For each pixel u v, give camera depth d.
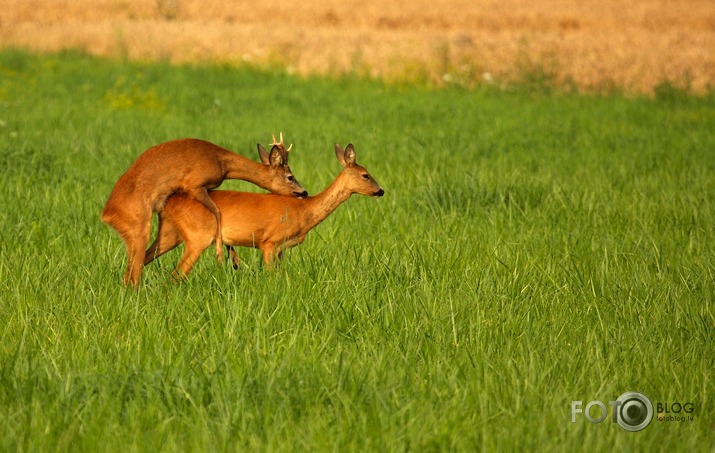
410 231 28.86
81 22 110.12
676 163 41.62
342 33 103.88
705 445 15.25
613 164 41.97
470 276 23.59
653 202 33.19
